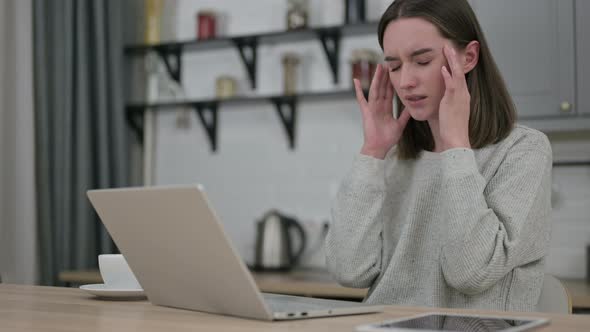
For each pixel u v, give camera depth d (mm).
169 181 3576
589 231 2922
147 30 3529
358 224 1486
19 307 1084
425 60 1426
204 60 3549
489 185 1395
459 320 892
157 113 3623
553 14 2701
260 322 911
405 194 1578
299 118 3340
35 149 3006
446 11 1433
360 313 1005
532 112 2717
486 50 1490
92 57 3309
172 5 3617
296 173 3326
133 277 1244
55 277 3041
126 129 3469
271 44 3412
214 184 3486
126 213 1030
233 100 3316
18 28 2947
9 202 2920
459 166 1277
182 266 988
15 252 2896
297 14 3199
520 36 2740
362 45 3238
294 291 2543
